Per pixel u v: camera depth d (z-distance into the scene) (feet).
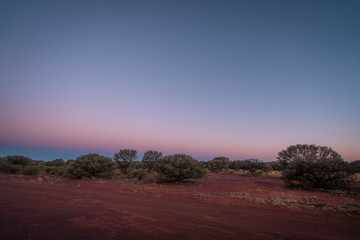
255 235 17.46
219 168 124.47
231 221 21.45
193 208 27.35
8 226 17.94
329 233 18.51
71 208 25.26
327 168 49.11
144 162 105.40
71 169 71.46
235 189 48.26
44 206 26.00
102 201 30.42
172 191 43.55
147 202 30.73
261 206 29.81
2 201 28.37
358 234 18.42
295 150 71.82
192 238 16.35
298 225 20.66
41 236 15.88
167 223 20.04
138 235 16.63
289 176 53.67
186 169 58.85
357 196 39.11
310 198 36.19
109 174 76.54
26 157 117.19
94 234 16.57
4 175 75.46
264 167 99.71
